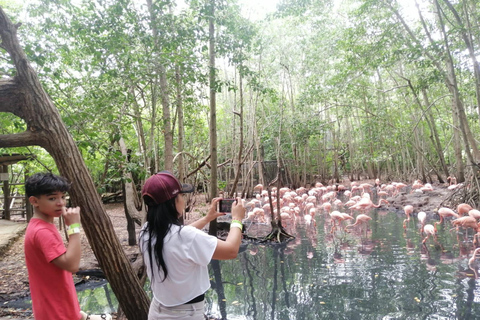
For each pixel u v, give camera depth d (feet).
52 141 9.44
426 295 18.35
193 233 6.59
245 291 20.81
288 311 17.67
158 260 6.55
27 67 9.39
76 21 19.19
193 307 6.61
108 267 10.18
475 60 36.47
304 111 66.80
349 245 29.76
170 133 26.08
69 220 7.16
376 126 64.90
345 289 20.01
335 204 54.75
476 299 17.40
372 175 88.79
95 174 43.04
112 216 49.08
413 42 43.47
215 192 31.91
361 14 41.57
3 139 9.19
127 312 10.67
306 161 86.89
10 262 25.71
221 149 65.98
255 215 42.01
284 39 64.80
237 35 26.45
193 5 23.26
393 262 24.27
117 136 18.52
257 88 26.68
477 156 40.34
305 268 24.31
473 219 29.01
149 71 20.57
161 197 6.74
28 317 16.56
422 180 65.57
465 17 38.29
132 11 20.02
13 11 25.09
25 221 43.73
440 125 77.25
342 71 50.19
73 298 7.59
